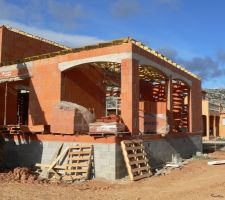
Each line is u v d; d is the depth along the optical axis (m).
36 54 25.28
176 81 23.72
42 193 12.40
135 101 16.48
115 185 13.88
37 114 19.33
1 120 22.28
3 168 18.28
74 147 15.89
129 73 16.31
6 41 23.02
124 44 16.59
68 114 16.62
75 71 19.52
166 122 19.66
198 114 26.00
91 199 11.55
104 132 15.34
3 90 22.59
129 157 15.25
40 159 17.31
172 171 17.08
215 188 13.26
